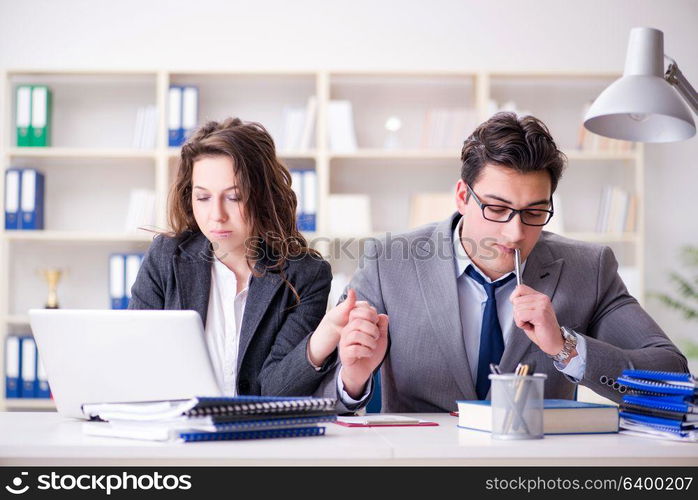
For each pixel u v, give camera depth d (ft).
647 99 5.31
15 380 12.67
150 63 14.03
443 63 14.21
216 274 6.17
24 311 13.78
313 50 14.16
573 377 4.95
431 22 14.23
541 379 3.92
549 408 4.14
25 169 13.11
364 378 4.90
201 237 6.21
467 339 5.87
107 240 13.87
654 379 4.25
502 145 5.11
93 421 4.80
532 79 14.07
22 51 13.84
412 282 5.94
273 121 14.08
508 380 3.86
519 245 5.26
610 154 13.46
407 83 14.19
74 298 13.82
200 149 5.89
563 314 5.79
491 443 3.69
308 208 13.09
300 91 14.12
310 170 13.12
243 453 3.48
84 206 13.89
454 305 5.75
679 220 14.33
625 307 5.86
